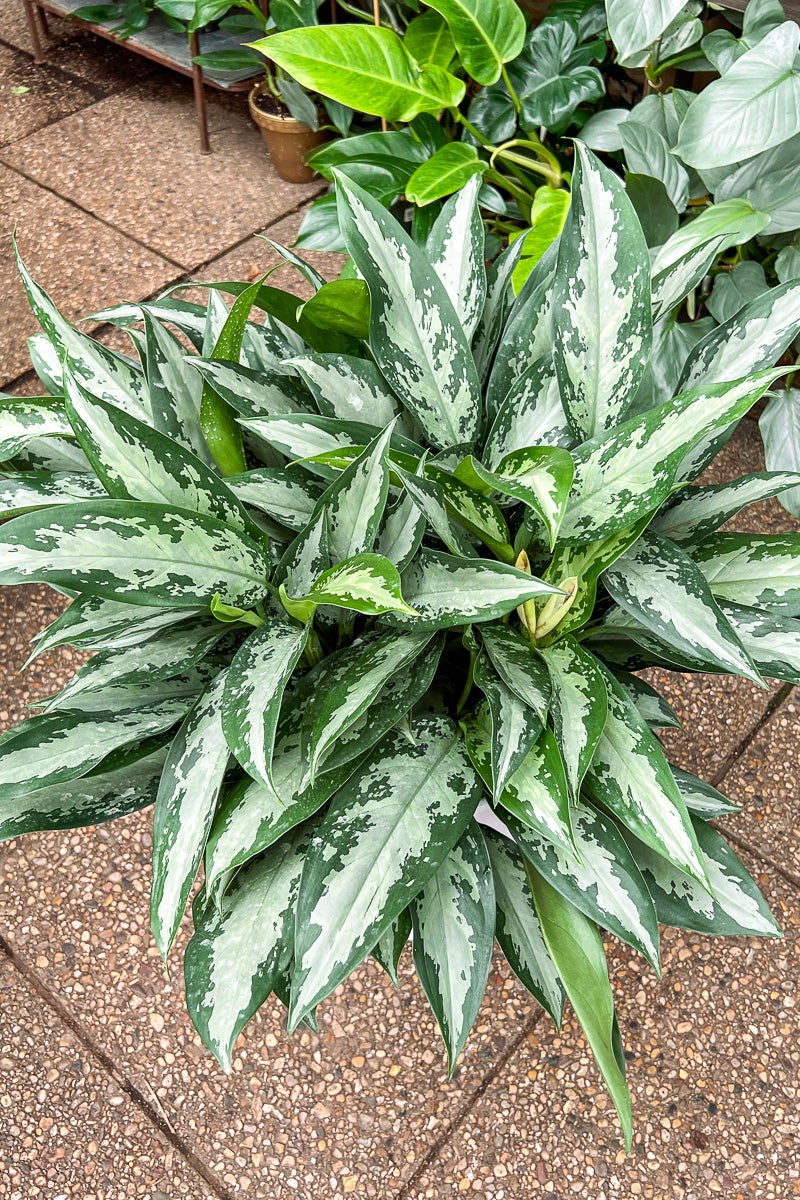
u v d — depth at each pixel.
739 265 1.92
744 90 1.69
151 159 2.83
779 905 1.62
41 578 1.02
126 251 2.55
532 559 1.24
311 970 1.08
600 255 1.11
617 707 1.15
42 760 1.16
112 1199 1.43
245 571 1.11
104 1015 1.54
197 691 1.24
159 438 1.09
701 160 1.70
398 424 1.25
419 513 1.14
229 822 1.12
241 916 1.17
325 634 1.28
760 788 1.71
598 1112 1.47
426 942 1.19
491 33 1.98
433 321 1.18
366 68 1.94
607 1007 1.15
